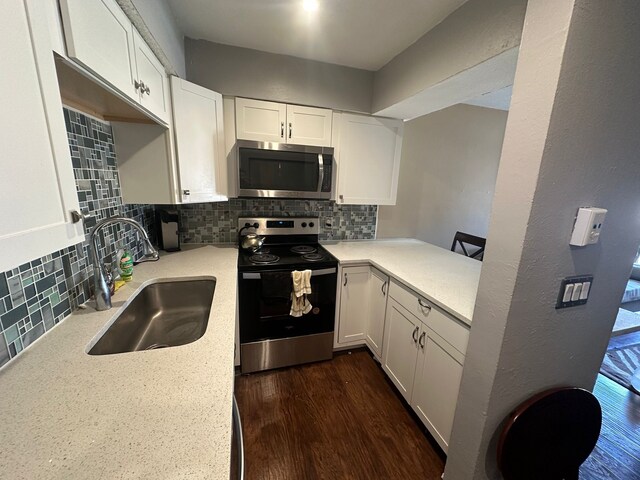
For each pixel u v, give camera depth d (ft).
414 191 9.54
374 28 5.09
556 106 2.44
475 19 4.09
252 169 6.12
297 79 6.40
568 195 2.79
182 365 2.49
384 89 6.53
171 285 4.74
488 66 4.16
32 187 1.73
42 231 1.82
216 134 5.96
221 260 5.81
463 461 3.69
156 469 1.58
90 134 3.92
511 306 2.95
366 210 8.54
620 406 5.75
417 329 4.94
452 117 9.48
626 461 4.59
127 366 2.46
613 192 3.02
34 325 2.77
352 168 7.22
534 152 2.59
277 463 4.41
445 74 4.72
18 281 2.58
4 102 1.52
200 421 1.91
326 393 5.87
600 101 2.63
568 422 3.60
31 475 1.53
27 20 1.66
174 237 6.48
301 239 7.66
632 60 2.66
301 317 6.40
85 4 2.30
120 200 4.82
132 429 1.83
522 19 3.45
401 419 5.28
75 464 1.60
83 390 2.17
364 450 4.66
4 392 2.13
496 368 3.15
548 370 3.46
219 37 5.61
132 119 4.49
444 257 6.81
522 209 2.74
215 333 3.05
